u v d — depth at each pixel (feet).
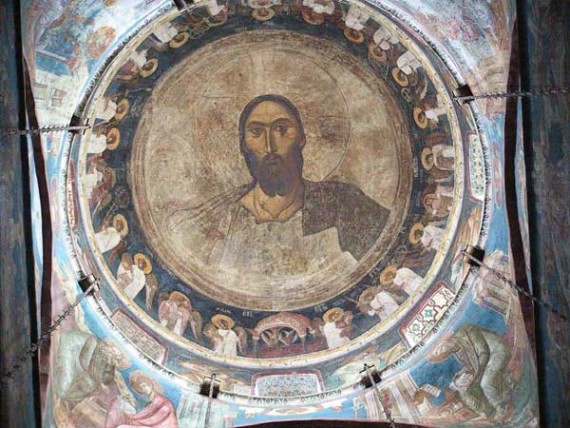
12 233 40.98
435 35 49.08
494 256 50.72
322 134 63.41
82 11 45.52
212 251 62.85
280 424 50.70
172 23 53.57
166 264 60.64
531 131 42.83
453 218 55.77
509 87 44.34
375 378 53.52
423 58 52.60
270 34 59.11
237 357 57.47
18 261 41.88
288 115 63.41
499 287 50.16
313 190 63.98
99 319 53.31
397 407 51.19
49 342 46.68
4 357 39.73
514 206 47.37
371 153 62.08
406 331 55.72
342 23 55.93
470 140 52.75
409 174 60.44
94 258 55.01
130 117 58.49
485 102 48.08
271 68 61.46
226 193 64.08
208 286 61.36
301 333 59.06
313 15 56.18
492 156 49.73
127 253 58.39
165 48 56.44
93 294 53.57
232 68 61.11
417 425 49.21
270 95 62.95
